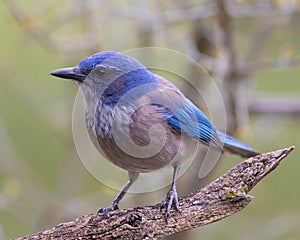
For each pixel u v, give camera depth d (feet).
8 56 53.62
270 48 49.83
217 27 43.68
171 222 27.12
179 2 44.70
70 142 50.31
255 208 52.24
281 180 53.83
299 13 44.50
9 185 47.42
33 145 56.80
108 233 26.55
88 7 43.73
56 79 56.29
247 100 48.19
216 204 27.30
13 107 57.06
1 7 54.24
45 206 49.67
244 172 27.35
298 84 56.65
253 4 44.19
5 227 52.11
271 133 50.19
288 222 48.34
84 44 43.68
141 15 43.60
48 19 43.73
